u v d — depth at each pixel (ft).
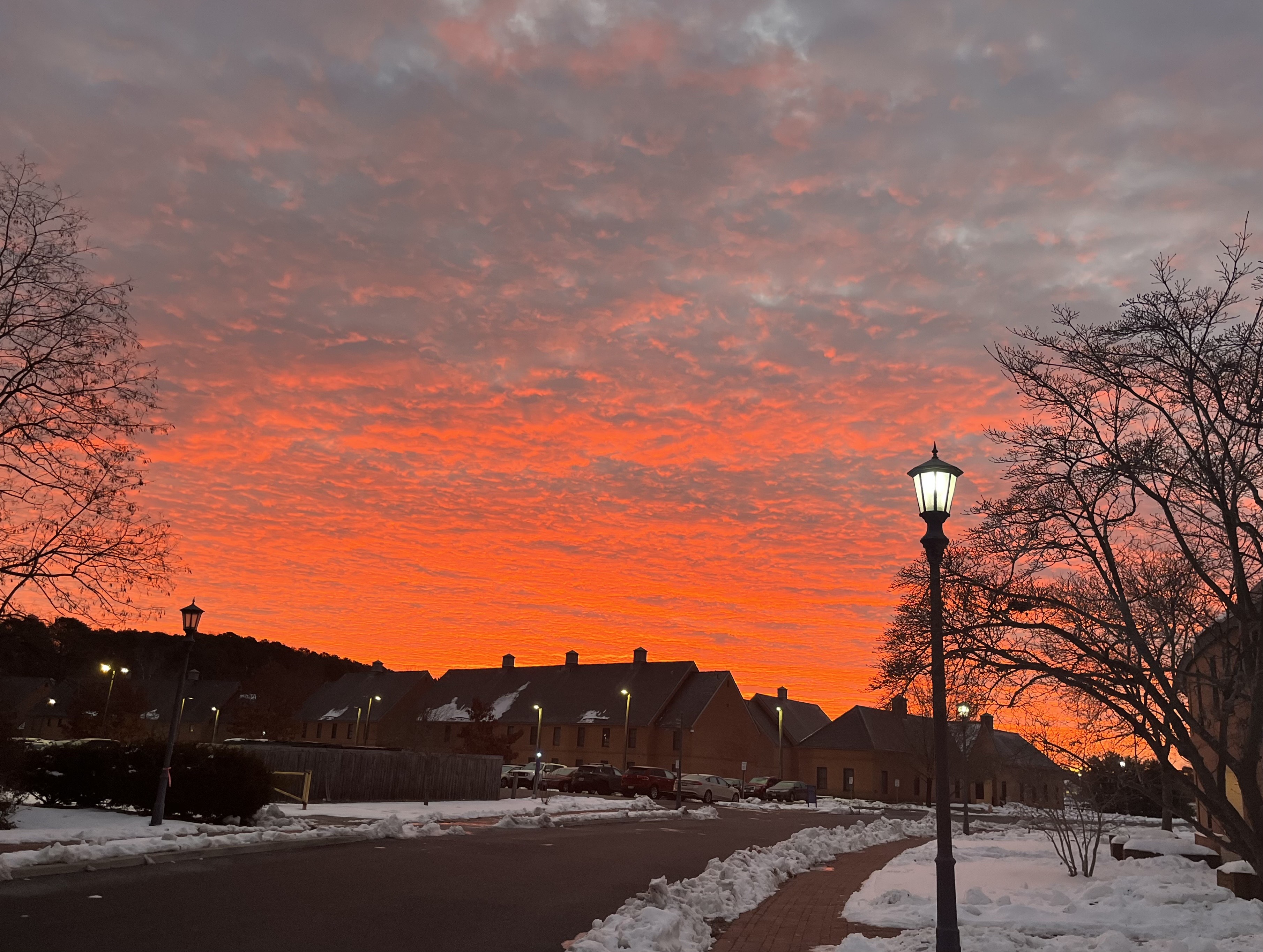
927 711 174.29
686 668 250.37
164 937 31.32
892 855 77.36
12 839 50.11
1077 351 39.42
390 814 87.61
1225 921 39.60
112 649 348.38
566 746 249.75
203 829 59.16
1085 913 42.04
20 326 64.44
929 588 43.47
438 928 35.78
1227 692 39.17
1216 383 35.96
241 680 377.91
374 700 308.40
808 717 293.84
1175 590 42.86
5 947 28.78
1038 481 41.55
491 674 293.02
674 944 32.45
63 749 72.38
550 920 38.78
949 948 30.94
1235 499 36.68
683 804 150.92
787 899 47.80
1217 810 37.58
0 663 70.74
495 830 79.71
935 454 36.42
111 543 65.98
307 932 33.45
